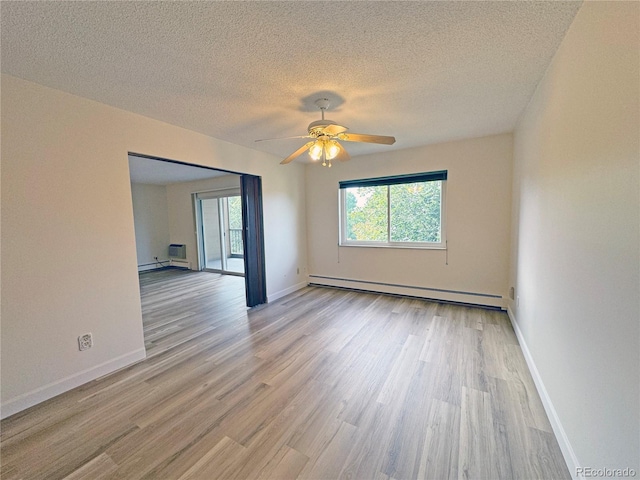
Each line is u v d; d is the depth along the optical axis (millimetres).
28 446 1510
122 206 2330
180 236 7199
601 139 1081
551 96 1699
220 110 2373
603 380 1052
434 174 3758
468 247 3613
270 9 1227
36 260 1865
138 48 1501
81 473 1344
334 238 4672
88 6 1173
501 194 3367
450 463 1363
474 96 2193
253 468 1357
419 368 2209
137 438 1557
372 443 1496
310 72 1790
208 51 1544
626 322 906
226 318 3439
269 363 2346
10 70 1682
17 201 1780
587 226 1202
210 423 1662
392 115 2584
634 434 863
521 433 1540
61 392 1975
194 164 2953
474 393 1887
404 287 4121
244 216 3736
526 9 1262
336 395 1903
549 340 1701
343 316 3400
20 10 1178
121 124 2311
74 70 1706
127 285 2369
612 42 998
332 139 2328
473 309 3506
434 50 1575
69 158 2012
